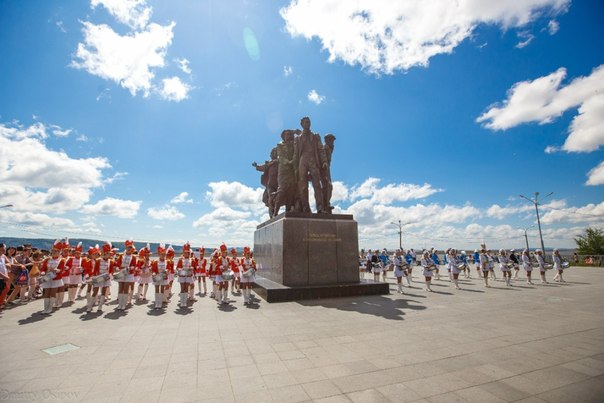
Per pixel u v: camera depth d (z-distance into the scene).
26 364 5.06
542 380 4.45
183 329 7.23
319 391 4.10
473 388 4.19
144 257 11.73
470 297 11.94
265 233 15.37
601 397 3.95
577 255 37.81
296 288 11.24
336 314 8.82
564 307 9.89
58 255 9.70
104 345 6.05
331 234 13.09
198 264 13.79
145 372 4.73
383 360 5.20
